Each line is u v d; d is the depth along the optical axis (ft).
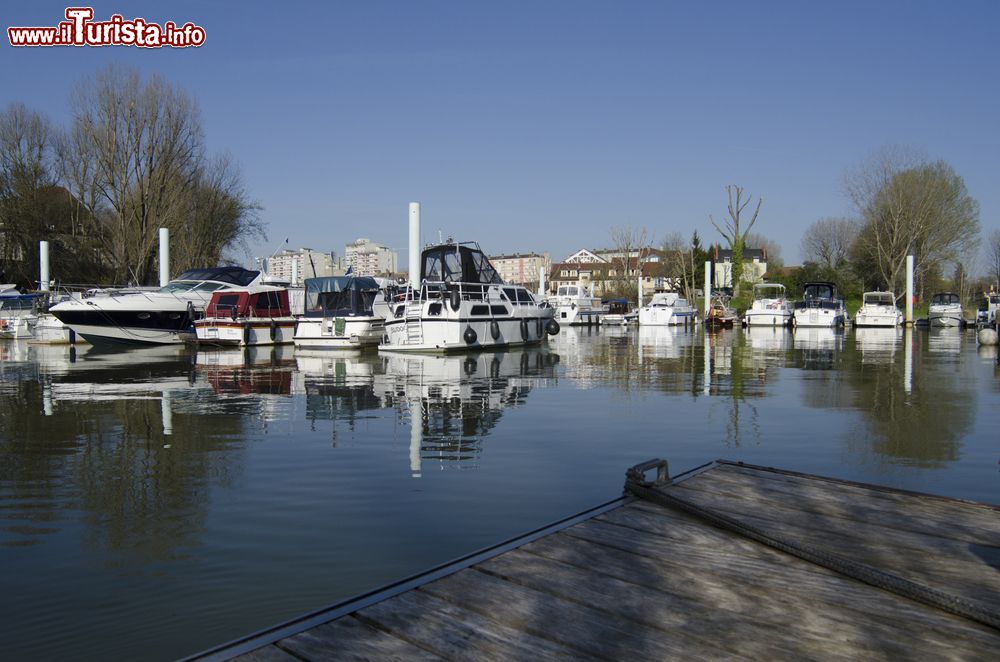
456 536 15.67
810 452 24.11
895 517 13.71
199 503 18.15
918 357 64.64
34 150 129.59
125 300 75.87
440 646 8.50
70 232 128.77
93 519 16.89
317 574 13.55
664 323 135.54
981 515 13.88
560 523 13.26
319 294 77.46
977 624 9.21
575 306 138.00
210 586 13.01
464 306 70.74
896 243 147.95
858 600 9.91
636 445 25.35
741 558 11.48
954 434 27.14
